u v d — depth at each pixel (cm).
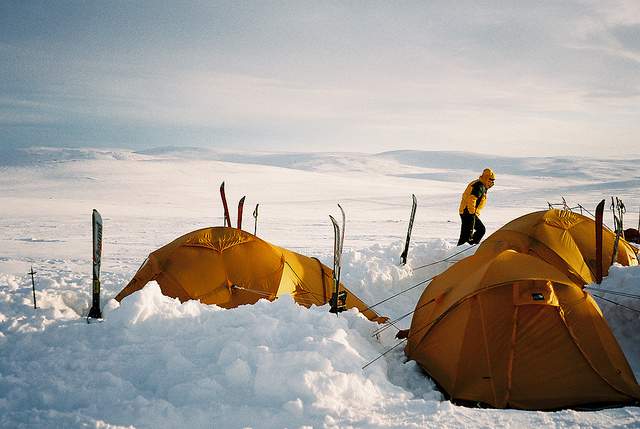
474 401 448
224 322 493
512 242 735
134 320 493
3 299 601
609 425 363
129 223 2147
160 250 705
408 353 554
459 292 524
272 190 4994
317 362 417
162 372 417
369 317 689
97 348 462
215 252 684
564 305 485
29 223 2155
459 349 485
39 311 562
